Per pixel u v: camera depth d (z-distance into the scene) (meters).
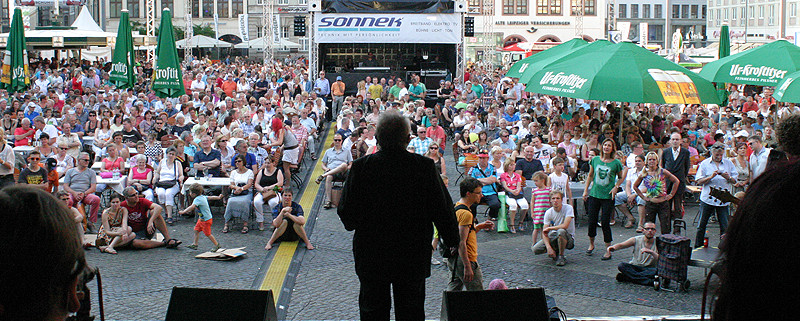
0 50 35.12
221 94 28.84
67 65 37.91
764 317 1.40
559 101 24.09
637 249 9.52
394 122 4.54
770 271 1.39
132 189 11.01
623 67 14.27
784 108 21.50
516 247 11.20
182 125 18.69
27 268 1.54
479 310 4.63
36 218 1.56
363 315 4.68
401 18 29.55
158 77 18.59
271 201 12.37
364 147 15.93
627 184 12.15
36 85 28.80
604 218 10.68
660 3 101.56
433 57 35.06
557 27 74.62
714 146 10.47
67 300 1.65
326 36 29.50
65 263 1.59
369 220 4.57
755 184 1.49
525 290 4.67
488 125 19.44
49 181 12.24
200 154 14.25
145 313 8.03
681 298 8.63
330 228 12.35
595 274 9.69
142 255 10.65
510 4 74.50
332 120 27.56
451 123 22.86
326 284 9.26
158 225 11.15
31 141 17.67
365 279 4.65
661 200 11.51
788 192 1.41
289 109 20.67
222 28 81.81
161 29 18.56
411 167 4.56
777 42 16.69
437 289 8.98
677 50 41.53
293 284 9.25
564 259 10.13
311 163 18.97
